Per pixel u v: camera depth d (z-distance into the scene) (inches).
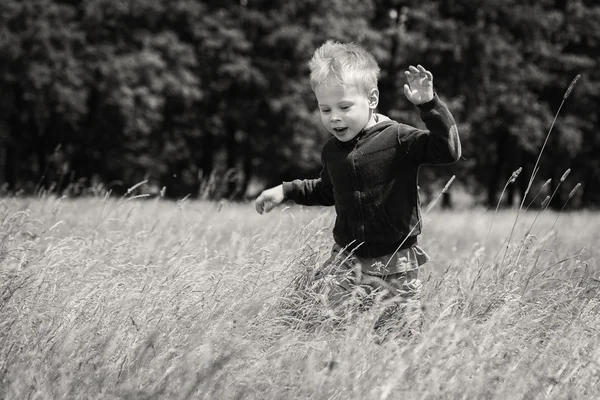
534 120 1323.8
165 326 122.4
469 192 1728.6
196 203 371.9
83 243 191.5
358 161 143.9
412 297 143.9
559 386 107.7
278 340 121.3
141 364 107.7
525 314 139.0
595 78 1381.6
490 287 149.8
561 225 371.2
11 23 1026.1
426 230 376.2
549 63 1373.0
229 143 1301.7
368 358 112.0
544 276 158.6
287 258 155.9
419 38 1246.9
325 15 1215.6
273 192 163.5
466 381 103.3
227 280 144.3
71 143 1214.9
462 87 1290.6
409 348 114.7
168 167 1365.7
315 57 146.9
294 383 105.0
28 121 1179.9
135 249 194.2
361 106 142.9
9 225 188.7
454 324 112.9
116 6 1101.7
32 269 144.5
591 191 1549.0
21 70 1023.6
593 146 1451.8
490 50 1267.2
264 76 1190.9
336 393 101.0
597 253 209.2
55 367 102.7
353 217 146.7
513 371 110.1
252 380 102.9
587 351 126.0
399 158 142.7
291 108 1198.9
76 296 135.0
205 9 1185.4
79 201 371.6
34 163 1250.6
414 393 98.8
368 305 139.7
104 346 109.3
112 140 1234.0
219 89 1195.9
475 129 1349.7
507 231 389.1
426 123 135.3
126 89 1069.8
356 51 145.6
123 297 136.0
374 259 146.1
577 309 145.3
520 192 1542.8
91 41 1101.1
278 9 1212.5
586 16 1376.7
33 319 122.9
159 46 1129.4
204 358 104.0
